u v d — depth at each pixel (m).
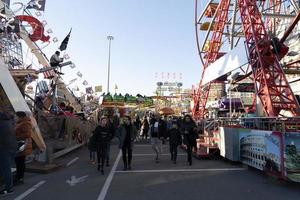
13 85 12.31
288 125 9.74
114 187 9.16
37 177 10.77
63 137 16.38
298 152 9.01
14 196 8.20
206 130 16.05
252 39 17.31
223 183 9.62
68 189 8.96
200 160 14.61
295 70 21.31
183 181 9.96
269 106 16.06
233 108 27.73
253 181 9.88
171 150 14.11
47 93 19.80
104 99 38.50
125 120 12.37
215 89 33.72
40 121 15.55
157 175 11.02
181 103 51.84
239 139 12.59
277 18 23.77
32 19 18.95
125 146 12.27
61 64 18.03
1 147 8.44
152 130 14.45
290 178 8.98
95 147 12.36
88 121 24.81
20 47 17.45
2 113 8.63
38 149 12.55
